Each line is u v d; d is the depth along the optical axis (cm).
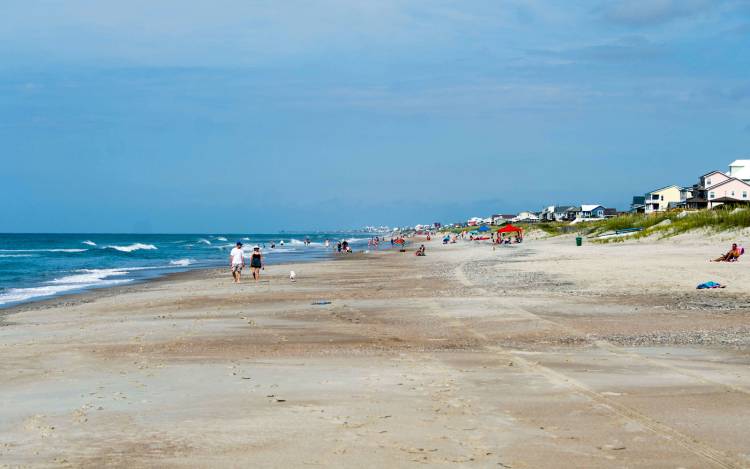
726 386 988
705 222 6159
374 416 856
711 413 840
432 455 699
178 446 750
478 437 758
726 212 6216
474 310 2025
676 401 902
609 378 1059
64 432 816
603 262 4012
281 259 7100
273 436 779
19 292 3391
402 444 738
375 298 2522
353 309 2181
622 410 860
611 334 1533
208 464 688
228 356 1353
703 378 1045
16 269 5600
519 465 664
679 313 1841
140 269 5541
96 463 699
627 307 1992
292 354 1366
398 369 1171
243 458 704
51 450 746
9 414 910
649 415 834
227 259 7462
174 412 900
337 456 703
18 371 1235
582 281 2847
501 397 945
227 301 2602
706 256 4256
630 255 4678
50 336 1736
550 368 1153
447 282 3184
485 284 2956
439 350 1384
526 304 2117
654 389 976
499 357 1277
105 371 1214
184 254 9256
